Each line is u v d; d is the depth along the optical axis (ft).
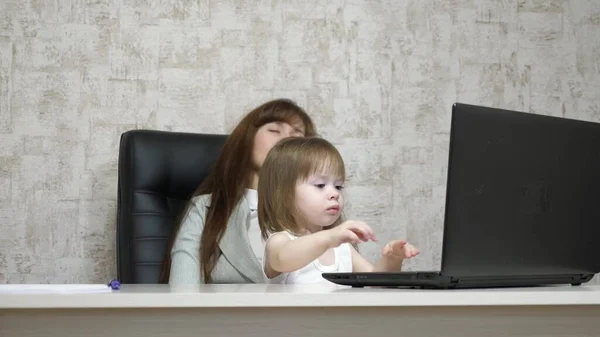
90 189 8.39
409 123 8.90
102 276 8.34
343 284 3.89
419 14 9.00
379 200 8.79
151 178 7.25
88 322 2.92
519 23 9.20
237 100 8.64
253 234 6.86
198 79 8.60
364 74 8.86
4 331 2.89
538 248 3.82
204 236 6.93
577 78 9.27
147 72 8.53
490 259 3.57
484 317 3.13
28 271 8.26
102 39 8.49
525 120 3.72
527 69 9.18
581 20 9.30
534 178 3.77
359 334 3.04
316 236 4.28
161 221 7.22
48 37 8.41
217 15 8.65
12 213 8.27
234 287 3.86
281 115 7.39
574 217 4.01
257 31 8.70
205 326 2.97
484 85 9.09
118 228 7.23
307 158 5.37
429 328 3.08
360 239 4.09
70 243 8.32
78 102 8.41
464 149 3.41
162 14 8.58
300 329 3.01
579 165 4.02
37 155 8.33
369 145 8.81
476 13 9.11
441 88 8.99
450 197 3.38
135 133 7.33
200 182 7.48
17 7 8.39
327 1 8.85
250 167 7.29
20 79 8.36
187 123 8.55
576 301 3.13
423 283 3.56
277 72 8.72
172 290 3.40
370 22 8.90
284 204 5.40
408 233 8.81
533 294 3.09
